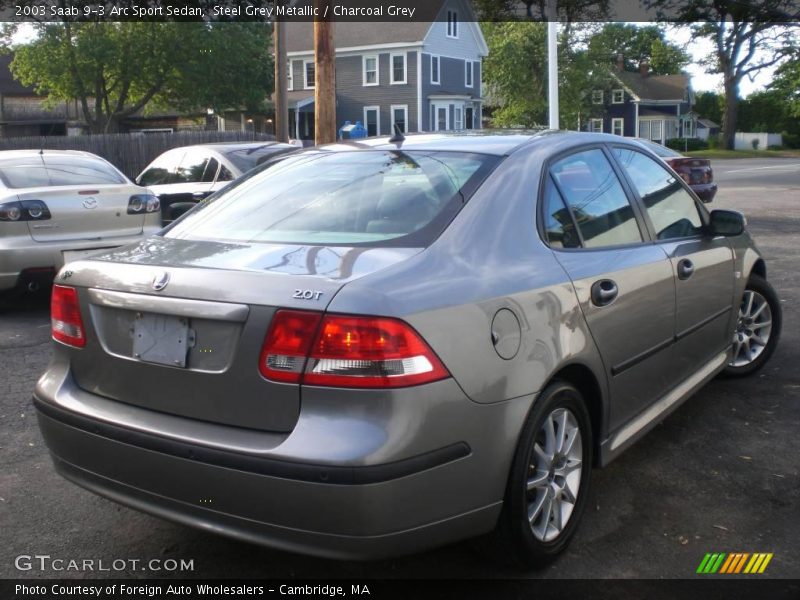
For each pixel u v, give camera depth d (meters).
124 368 2.97
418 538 2.62
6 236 7.31
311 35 48.06
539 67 48.91
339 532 2.52
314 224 3.29
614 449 3.57
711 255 4.48
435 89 46.31
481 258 2.99
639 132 70.44
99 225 7.78
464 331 2.72
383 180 3.45
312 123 48.03
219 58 40.81
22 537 3.51
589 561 3.25
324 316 2.55
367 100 46.69
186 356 2.78
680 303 4.07
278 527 2.59
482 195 3.20
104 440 2.93
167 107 45.31
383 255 2.85
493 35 51.75
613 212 3.82
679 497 3.80
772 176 30.34
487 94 56.03
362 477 2.47
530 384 2.92
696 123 77.88
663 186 4.38
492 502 2.83
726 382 5.41
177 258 3.04
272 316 2.61
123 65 40.03
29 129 49.09
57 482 4.07
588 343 3.27
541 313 3.03
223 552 3.38
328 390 2.54
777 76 62.81
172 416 2.84
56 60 38.91
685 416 4.83
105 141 23.03
